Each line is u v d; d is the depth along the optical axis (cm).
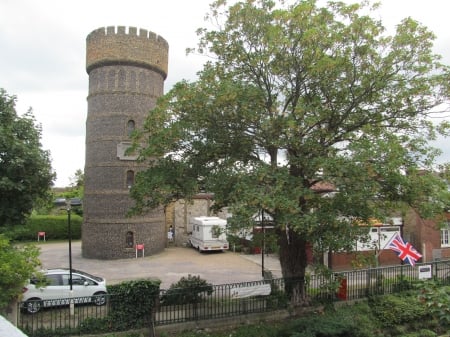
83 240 3338
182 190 1482
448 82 1437
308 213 1273
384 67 1433
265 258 3192
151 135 1625
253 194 1206
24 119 1797
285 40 1292
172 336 1416
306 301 1670
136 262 3052
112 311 1414
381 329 1559
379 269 1923
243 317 1562
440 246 2852
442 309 1140
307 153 1411
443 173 1517
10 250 1281
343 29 1387
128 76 3328
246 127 1459
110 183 3253
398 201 1525
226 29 1472
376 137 1462
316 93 1491
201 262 3039
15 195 1739
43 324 1405
